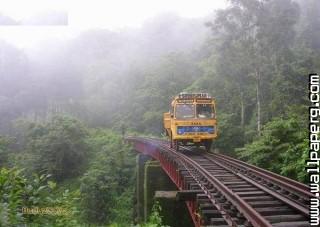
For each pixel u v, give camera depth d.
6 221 5.68
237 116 39.59
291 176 16.73
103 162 43.53
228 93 40.59
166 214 16.23
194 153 23.12
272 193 10.79
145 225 10.88
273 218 8.48
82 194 35.16
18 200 6.39
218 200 10.28
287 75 33.34
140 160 33.62
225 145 33.91
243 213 8.47
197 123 21.06
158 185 23.69
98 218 34.22
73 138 50.56
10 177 7.11
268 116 33.72
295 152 16.80
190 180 13.91
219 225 8.26
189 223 16.08
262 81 34.72
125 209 34.69
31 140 51.25
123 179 40.94
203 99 21.41
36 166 46.62
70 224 7.86
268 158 19.69
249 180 12.91
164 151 23.80
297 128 19.83
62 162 48.44
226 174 14.91
